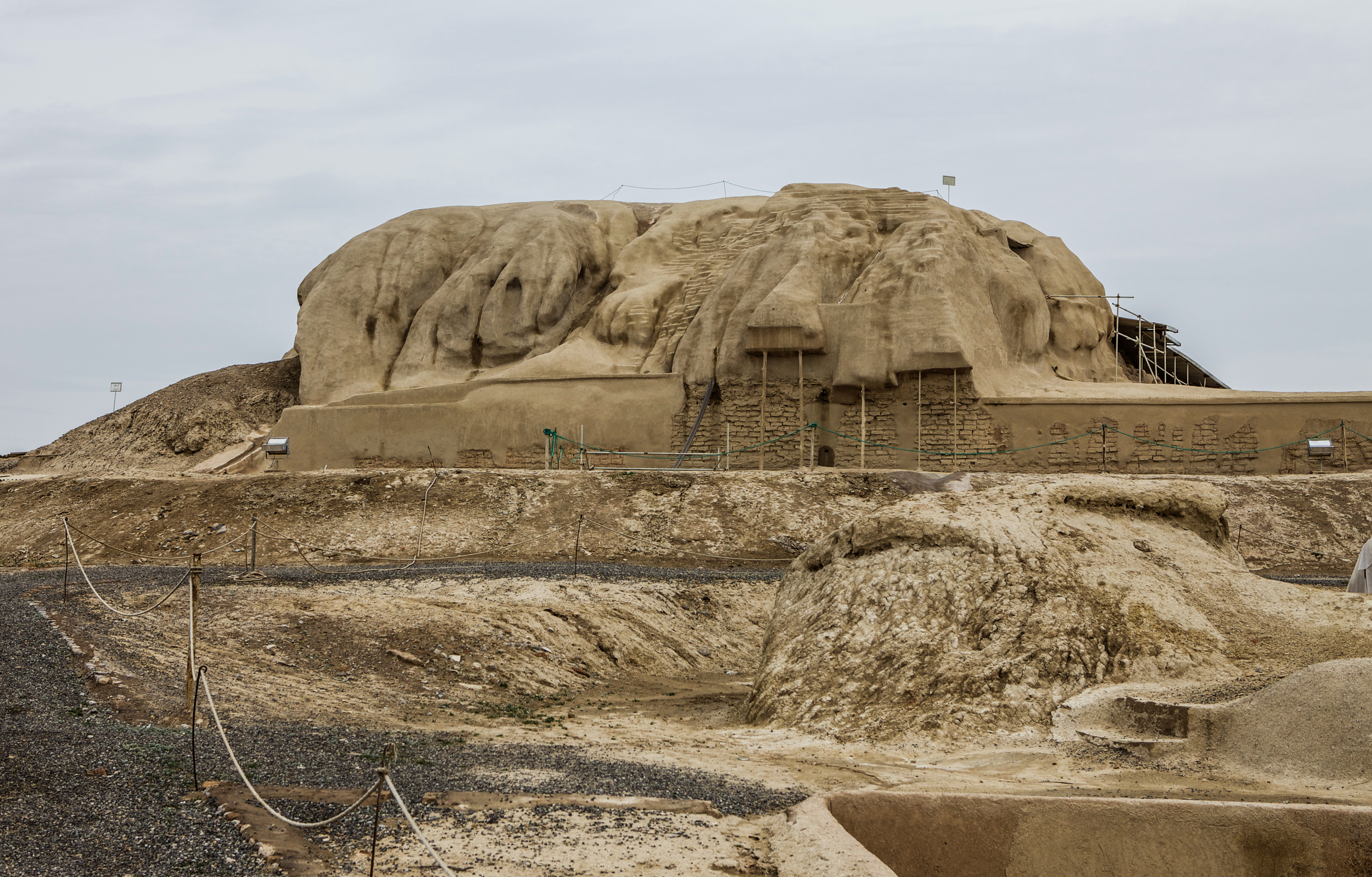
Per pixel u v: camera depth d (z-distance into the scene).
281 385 52.41
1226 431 34.47
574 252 47.69
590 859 7.80
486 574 23.31
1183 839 9.34
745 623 23.42
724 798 9.73
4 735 10.16
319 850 7.67
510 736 13.19
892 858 9.34
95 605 17.53
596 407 39.66
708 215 48.44
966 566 15.02
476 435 40.47
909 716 13.20
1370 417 33.69
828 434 37.31
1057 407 35.59
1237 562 16.09
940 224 39.16
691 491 31.45
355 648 16.75
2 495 34.28
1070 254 46.72
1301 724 11.13
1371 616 13.63
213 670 14.60
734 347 38.19
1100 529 15.55
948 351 35.72
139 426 50.59
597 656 19.34
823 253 39.66
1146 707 12.07
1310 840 9.18
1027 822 9.41
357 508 30.47
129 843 7.60
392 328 48.97
